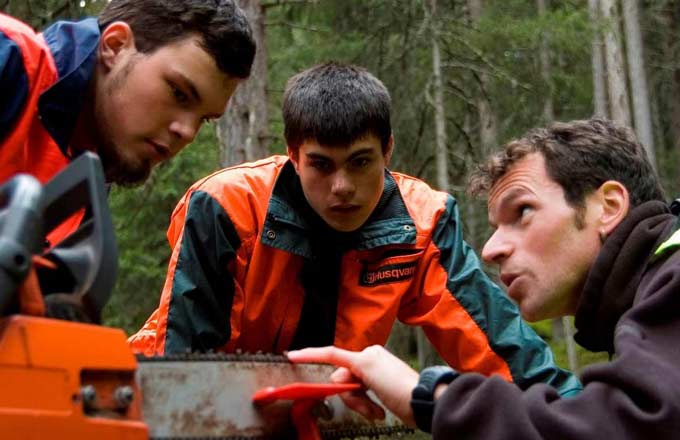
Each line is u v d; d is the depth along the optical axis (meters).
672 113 15.77
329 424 1.60
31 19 6.11
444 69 9.05
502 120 9.46
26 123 1.84
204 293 2.36
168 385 1.38
